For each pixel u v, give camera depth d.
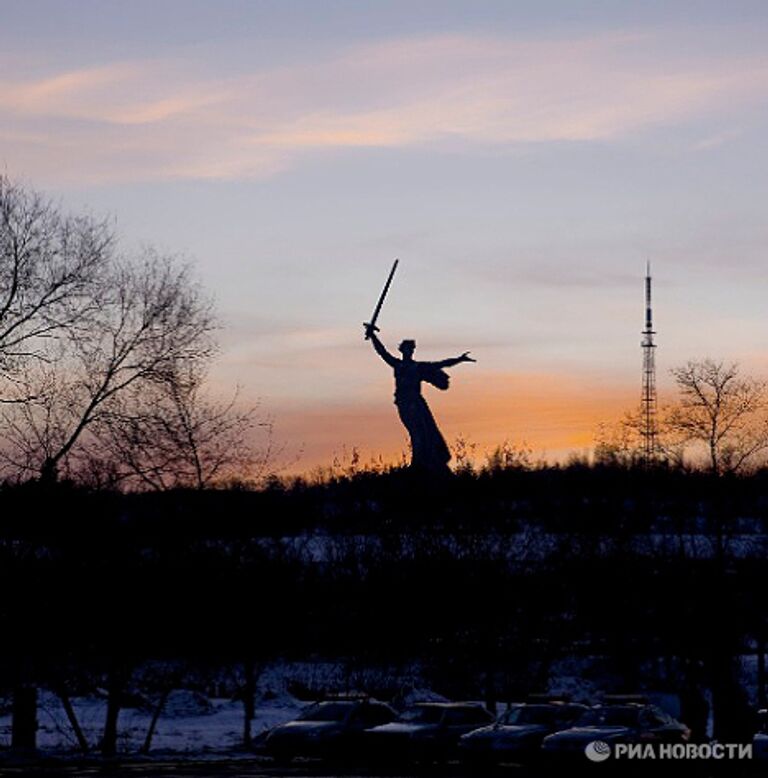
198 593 58.06
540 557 86.19
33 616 55.47
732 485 78.69
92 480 59.44
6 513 56.47
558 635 79.62
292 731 50.53
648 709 46.72
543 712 49.47
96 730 65.31
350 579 82.44
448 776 44.91
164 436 61.31
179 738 62.38
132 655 55.88
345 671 81.56
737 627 71.38
